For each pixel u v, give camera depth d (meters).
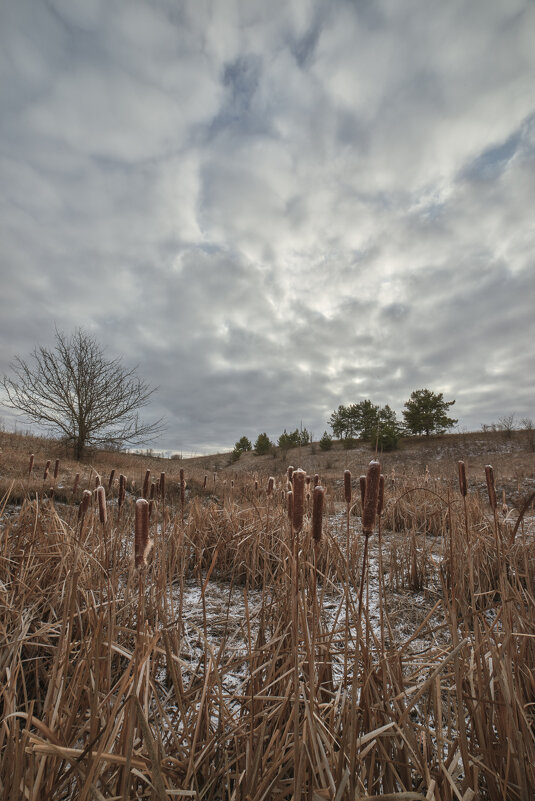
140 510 1.15
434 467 19.97
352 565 3.91
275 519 4.38
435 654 1.77
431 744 1.44
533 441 29.98
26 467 10.00
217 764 1.44
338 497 9.86
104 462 17.77
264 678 1.83
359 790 1.17
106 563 2.67
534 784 1.20
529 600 1.93
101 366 18.55
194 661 2.26
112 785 1.19
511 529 4.06
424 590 3.55
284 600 2.12
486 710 1.56
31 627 2.18
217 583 3.86
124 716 1.22
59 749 1.05
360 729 1.47
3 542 2.77
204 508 5.44
